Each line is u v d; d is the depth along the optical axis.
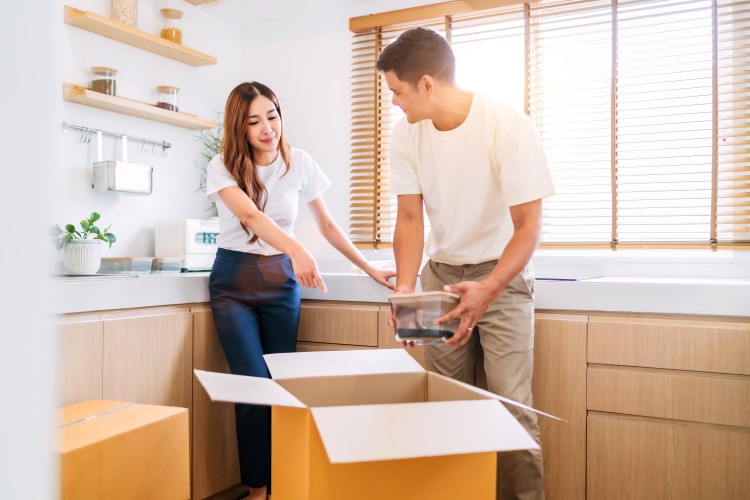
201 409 1.98
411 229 1.73
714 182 2.26
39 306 0.40
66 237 2.19
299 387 1.11
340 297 2.12
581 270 2.49
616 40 2.44
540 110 2.59
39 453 0.40
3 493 0.38
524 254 1.42
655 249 2.39
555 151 2.56
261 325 2.04
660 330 1.67
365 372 1.17
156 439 1.37
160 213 2.81
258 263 1.95
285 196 2.05
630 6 2.43
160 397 1.83
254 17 3.16
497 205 1.63
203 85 3.05
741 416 1.59
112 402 1.57
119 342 1.71
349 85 3.01
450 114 1.59
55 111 0.41
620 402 1.71
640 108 2.38
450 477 0.89
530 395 1.64
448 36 2.75
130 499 1.30
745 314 1.62
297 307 2.04
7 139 0.37
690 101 2.36
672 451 1.66
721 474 1.61
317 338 2.13
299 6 3.00
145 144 2.73
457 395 1.08
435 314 1.23
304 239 3.08
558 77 2.56
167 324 1.86
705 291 1.65
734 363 1.60
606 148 2.47
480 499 0.91
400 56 1.50
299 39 3.13
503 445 0.79
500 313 1.63
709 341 1.62
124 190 2.48
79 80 2.44
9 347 0.38
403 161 1.72
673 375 1.66
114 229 2.60
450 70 1.55
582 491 1.75
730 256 2.28
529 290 1.66
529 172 1.49
